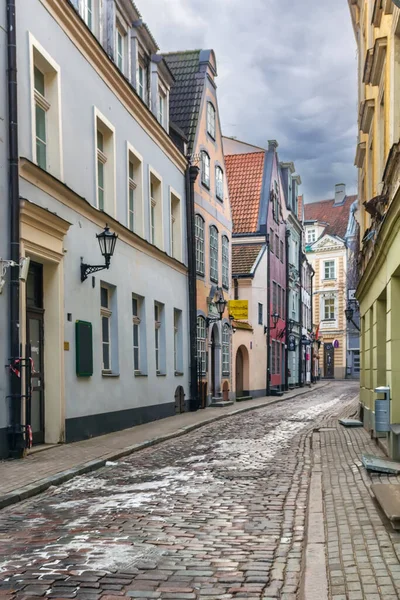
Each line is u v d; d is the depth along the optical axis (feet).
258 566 15.35
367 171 49.80
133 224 54.95
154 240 61.98
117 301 48.06
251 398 99.76
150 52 60.54
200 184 77.41
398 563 14.61
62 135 38.96
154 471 30.37
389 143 32.19
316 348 194.39
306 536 17.62
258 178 118.52
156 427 50.55
